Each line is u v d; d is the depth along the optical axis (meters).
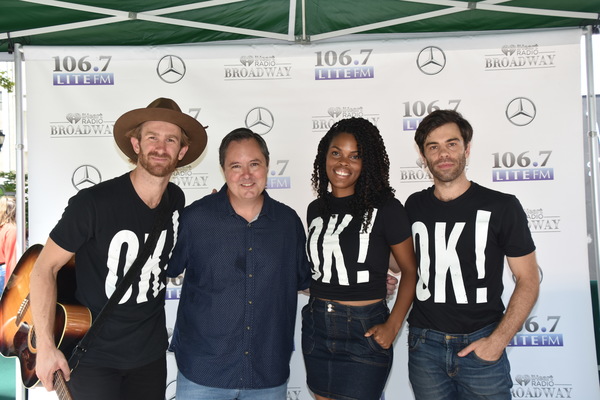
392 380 3.43
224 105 3.42
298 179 3.42
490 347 2.17
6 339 2.76
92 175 3.40
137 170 2.41
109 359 2.30
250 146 2.33
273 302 2.38
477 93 3.36
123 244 2.30
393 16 3.24
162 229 2.40
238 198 2.38
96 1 2.98
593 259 3.39
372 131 2.40
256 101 3.42
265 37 3.45
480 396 2.20
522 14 3.24
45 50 3.38
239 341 2.33
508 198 2.28
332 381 2.35
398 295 2.39
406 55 3.38
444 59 3.37
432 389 2.29
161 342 2.47
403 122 3.39
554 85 3.32
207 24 3.26
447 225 2.31
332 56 3.40
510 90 3.34
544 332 3.32
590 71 3.29
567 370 3.29
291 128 3.42
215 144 3.42
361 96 3.40
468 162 3.37
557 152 3.31
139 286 2.34
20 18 3.13
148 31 3.39
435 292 2.30
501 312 2.32
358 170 2.38
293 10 3.11
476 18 3.30
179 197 2.59
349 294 2.35
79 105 3.40
